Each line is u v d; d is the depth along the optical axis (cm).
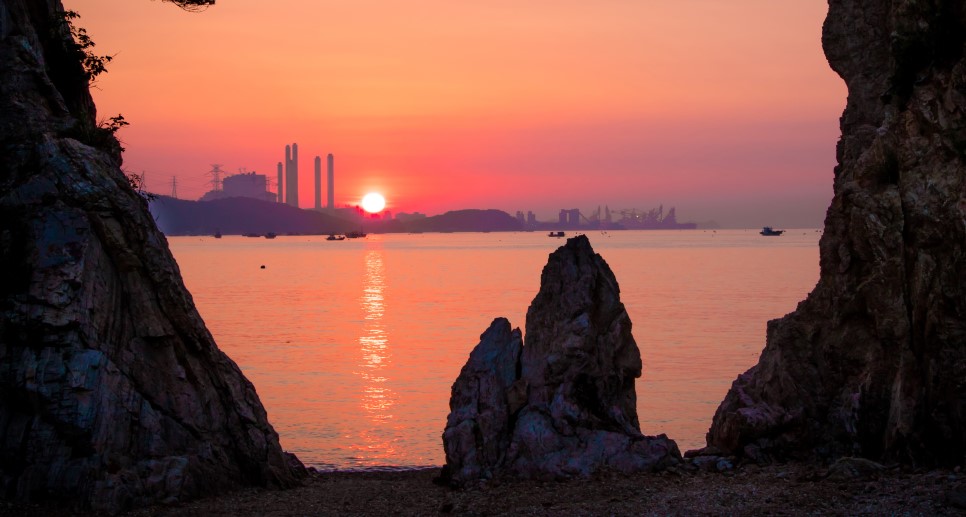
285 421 3619
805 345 2142
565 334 2086
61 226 1836
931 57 1908
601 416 2064
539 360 2095
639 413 3662
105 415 1786
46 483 1709
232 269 19475
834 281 2100
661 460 1958
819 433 2056
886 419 1947
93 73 2336
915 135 1902
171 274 1961
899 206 1903
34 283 1781
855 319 2042
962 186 1786
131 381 1878
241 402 2061
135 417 1855
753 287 12300
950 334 1756
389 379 4716
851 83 2273
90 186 1891
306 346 6206
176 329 1970
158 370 1928
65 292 1783
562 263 2181
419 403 4012
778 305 9344
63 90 2286
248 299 11094
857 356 2034
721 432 2150
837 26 2291
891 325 1908
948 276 1769
